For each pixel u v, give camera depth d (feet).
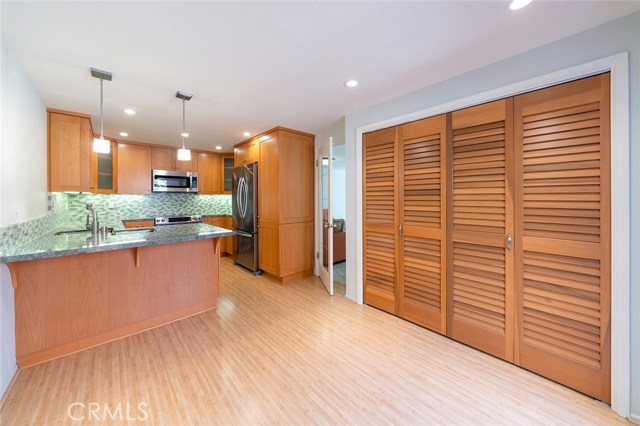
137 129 11.66
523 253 5.85
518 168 5.89
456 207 6.97
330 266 10.56
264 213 12.75
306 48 5.54
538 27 4.91
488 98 6.27
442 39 5.27
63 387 5.36
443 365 6.10
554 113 5.40
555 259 5.43
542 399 5.05
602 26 4.82
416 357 6.40
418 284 7.89
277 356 6.48
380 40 5.28
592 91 4.96
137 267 7.62
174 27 4.79
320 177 12.67
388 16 4.56
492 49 5.63
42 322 6.18
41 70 6.25
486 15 4.56
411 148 7.91
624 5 4.34
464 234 6.82
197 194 17.75
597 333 4.96
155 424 4.50
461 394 5.20
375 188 8.98
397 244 8.40
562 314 5.36
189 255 8.69
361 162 9.35
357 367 6.05
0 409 4.78
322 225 12.95
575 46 5.10
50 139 8.62
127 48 5.44
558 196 5.36
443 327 7.32
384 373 5.84
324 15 4.52
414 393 5.24
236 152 15.05
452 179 7.02
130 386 5.41
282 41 5.28
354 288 9.87
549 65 5.41
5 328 5.36
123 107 8.75
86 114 9.32
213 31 4.92
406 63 6.18
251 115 9.87
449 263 7.14
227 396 5.15
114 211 14.69
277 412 4.77
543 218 5.57
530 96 5.71
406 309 8.25
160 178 14.99
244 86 7.30
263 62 6.07
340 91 7.73
